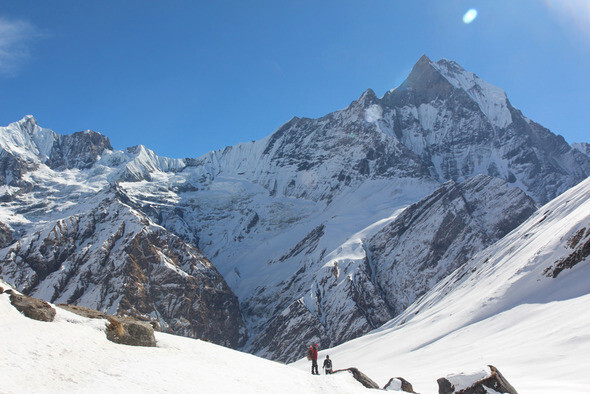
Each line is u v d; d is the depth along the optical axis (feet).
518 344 179.83
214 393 81.56
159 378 82.79
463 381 93.61
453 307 330.54
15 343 80.38
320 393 101.96
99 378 76.84
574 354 140.97
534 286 248.11
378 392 108.47
